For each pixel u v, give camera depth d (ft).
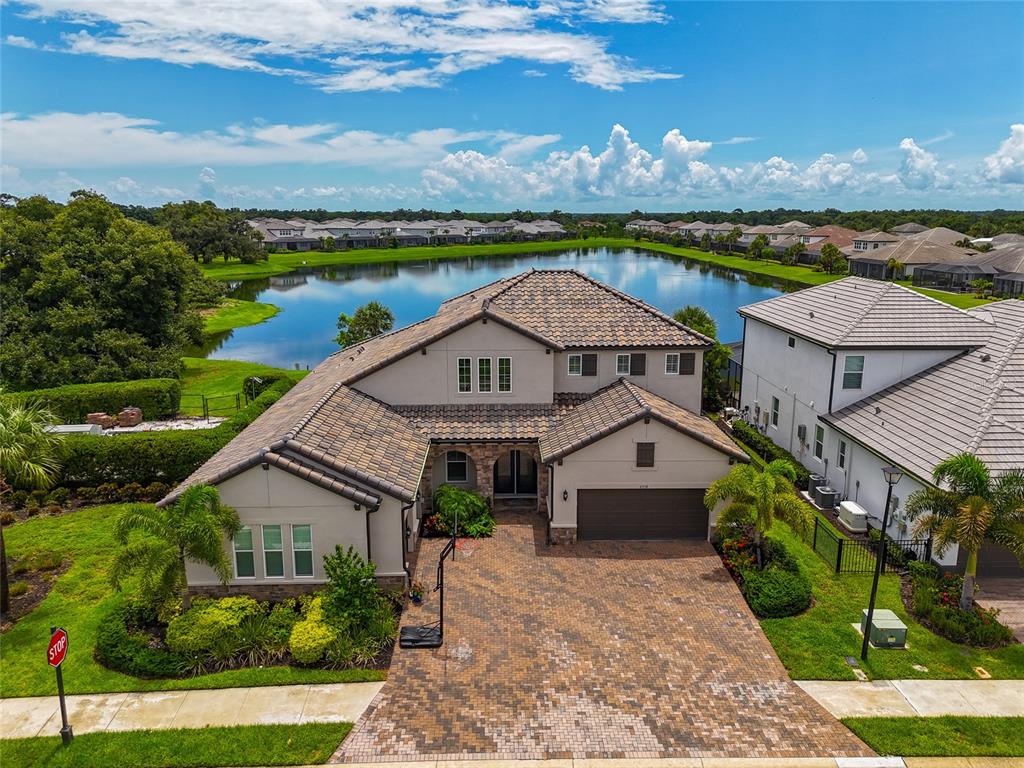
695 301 327.88
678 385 98.27
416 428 90.07
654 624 66.74
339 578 64.64
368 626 63.72
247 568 70.08
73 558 80.69
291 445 68.95
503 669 59.77
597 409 89.66
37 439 72.54
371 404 90.94
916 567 73.97
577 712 54.49
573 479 82.53
